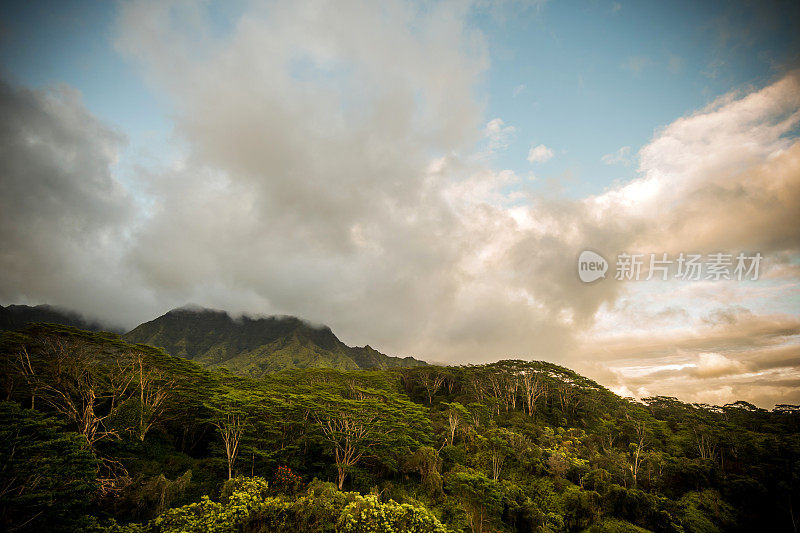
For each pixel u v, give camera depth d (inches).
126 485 1099.3
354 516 868.0
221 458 1429.6
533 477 1646.2
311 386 2432.3
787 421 2721.5
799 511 1469.0
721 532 1424.7
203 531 780.0
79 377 1503.4
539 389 3408.0
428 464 1609.3
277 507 856.3
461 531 1191.6
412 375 3713.1
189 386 1904.5
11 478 761.0
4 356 1444.4
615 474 1708.9
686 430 2480.3
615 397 3496.6
